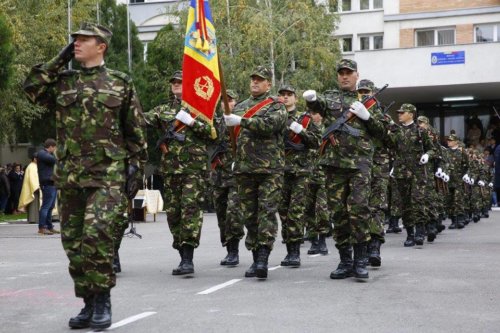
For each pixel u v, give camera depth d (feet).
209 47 37.76
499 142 148.56
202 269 41.60
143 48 171.83
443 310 28.86
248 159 37.04
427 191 59.06
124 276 38.81
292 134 42.78
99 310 25.59
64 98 25.86
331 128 36.42
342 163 36.14
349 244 37.29
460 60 130.52
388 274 38.70
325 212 48.78
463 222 78.74
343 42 165.58
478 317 27.55
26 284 36.55
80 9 136.26
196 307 29.53
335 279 36.96
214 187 44.04
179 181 39.01
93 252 24.98
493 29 146.92
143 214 93.45
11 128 124.88
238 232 43.19
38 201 90.33
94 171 25.57
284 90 45.52
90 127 25.62
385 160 44.57
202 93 37.70
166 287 34.81
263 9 147.23
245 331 25.13
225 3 146.51
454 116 152.25
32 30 121.90
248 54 142.31
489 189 100.48
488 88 135.03
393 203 62.34
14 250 55.06
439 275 38.29
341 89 37.47
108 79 26.00
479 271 39.83
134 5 190.70
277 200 37.14
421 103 153.17
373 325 26.08
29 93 26.07
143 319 27.25
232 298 31.53
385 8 153.28
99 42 25.95
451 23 148.66
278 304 30.07
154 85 154.61
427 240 60.18
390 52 133.90
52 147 73.51
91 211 25.18
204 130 38.17
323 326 25.90
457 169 77.46
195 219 38.60
